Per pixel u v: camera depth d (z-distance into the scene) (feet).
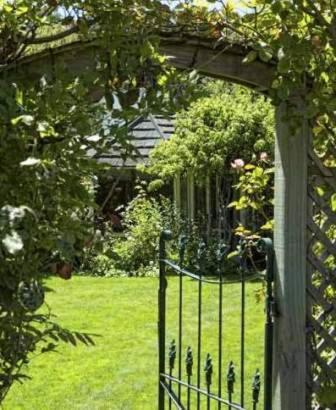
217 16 9.89
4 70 8.45
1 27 8.46
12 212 6.82
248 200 13.88
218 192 43.57
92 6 8.77
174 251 38.22
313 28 9.94
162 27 9.68
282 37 9.73
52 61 8.95
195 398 16.20
